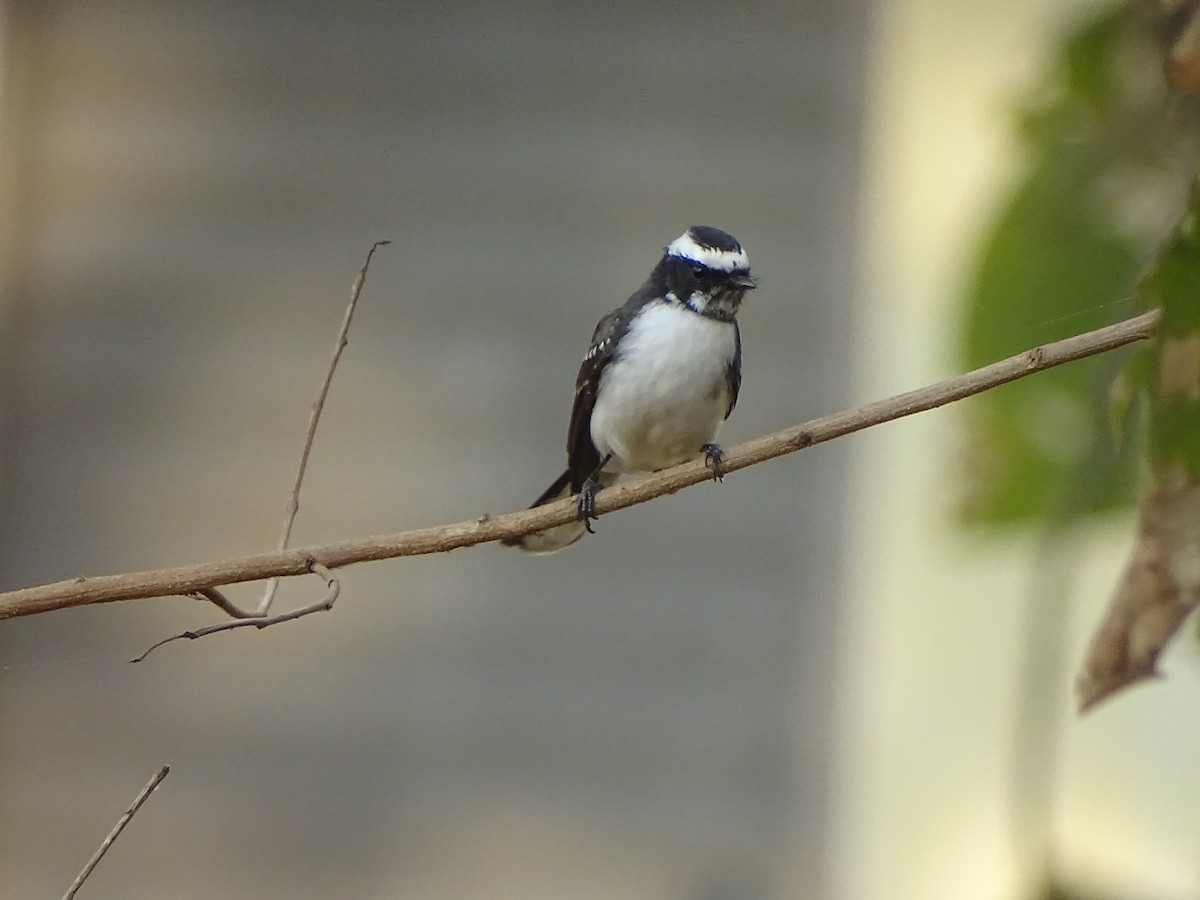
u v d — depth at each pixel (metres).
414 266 6.11
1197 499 5.78
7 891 6.09
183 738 6.10
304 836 6.09
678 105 6.11
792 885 6.06
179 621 6.10
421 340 6.11
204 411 6.11
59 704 6.10
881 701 6.03
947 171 6.03
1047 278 5.86
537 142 6.11
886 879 6.02
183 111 6.12
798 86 6.09
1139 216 5.85
